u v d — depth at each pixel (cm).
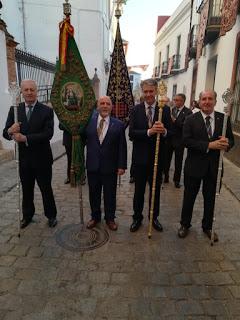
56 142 995
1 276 277
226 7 744
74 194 501
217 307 242
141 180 361
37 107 344
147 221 400
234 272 290
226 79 841
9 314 232
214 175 339
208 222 357
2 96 675
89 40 1419
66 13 304
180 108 554
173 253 321
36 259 305
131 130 354
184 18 1585
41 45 1376
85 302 246
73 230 370
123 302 246
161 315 233
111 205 372
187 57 1445
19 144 346
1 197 463
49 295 253
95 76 1403
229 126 334
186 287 266
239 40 740
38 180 362
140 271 288
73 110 332
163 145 352
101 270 289
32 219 397
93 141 355
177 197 504
